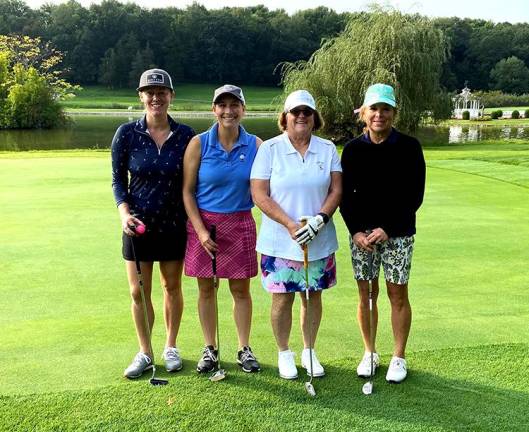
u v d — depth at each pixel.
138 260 3.38
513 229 7.04
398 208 3.22
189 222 3.43
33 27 78.88
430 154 16.91
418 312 4.34
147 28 83.69
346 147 3.27
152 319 3.54
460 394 3.11
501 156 15.77
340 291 4.80
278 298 3.36
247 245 3.44
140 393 3.10
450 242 6.43
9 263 5.61
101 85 82.44
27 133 34.59
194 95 77.25
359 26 23.11
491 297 4.68
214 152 3.31
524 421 2.84
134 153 3.34
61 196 9.12
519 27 77.69
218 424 2.81
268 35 84.12
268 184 3.30
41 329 4.01
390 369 3.28
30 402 2.98
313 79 23.42
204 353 3.46
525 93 73.00
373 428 2.79
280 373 3.33
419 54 22.38
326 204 3.24
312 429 2.78
